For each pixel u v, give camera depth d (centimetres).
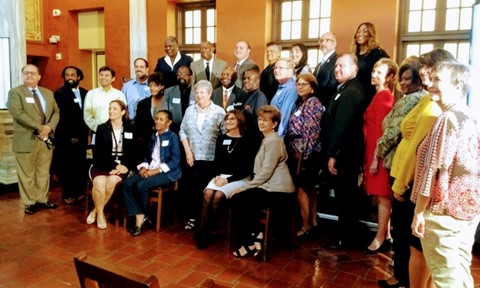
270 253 378
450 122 204
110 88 539
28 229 436
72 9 829
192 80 518
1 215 482
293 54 484
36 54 852
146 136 487
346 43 567
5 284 313
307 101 402
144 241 408
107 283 139
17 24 614
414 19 543
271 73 493
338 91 379
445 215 209
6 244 393
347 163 375
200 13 712
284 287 313
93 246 393
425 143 220
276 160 379
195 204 443
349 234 389
